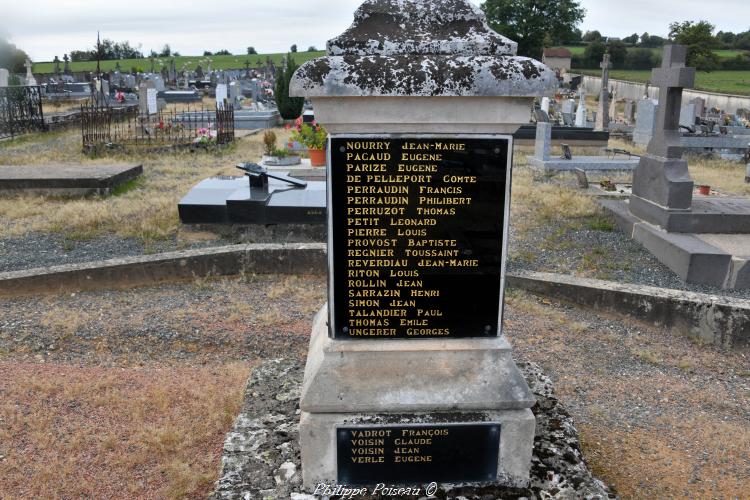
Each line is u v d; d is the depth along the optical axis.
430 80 2.85
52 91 34.41
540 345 6.19
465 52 3.04
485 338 3.36
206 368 5.59
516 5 62.19
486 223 3.20
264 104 31.58
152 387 5.08
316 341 3.65
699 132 20.78
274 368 4.45
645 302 6.77
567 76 50.88
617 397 5.23
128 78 41.75
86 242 9.46
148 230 9.86
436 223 3.19
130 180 13.40
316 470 3.29
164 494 3.83
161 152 17.22
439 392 3.29
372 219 3.18
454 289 3.29
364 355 3.31
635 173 10.10
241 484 3.29
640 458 4.30
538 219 10.75
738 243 8.59
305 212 9.29
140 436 4.36
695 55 58.16
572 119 25.08
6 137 20.03
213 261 7.88
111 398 4.86
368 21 3.10
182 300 7.20
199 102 33.19
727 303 6.39
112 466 4.07
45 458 4.13
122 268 7.59
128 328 6.33
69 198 12.09
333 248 3.22
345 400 3.25
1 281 7.29
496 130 3.08
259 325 6.45
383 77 2.84
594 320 6.91
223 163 16.08
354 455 3.27
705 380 5.64
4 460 4.09
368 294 3.29
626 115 28.64
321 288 7.60
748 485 4.03
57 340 6.10
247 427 3.74
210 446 4.30
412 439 3.27
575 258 8.93
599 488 3.32
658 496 3.89
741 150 19.02
